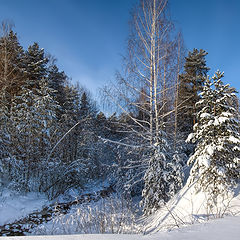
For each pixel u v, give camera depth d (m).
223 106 5.50
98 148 13.60
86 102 16.62
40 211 7.40
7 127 8.98
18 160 8.74
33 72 16.08
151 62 7.38
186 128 12.36
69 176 10.05
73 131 11.60
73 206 8.37
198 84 11.08
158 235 2.30
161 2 7.40
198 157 5.29
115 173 10.98
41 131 9.55
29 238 2.32
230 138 5.04
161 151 7.04
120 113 8.26
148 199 6.59
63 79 19.55
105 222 5.34
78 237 2.33
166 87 7.52
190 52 13.16
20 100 11.72
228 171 5.14
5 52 13.70
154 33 7.43
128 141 8.63
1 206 7.01
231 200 4.60
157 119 7.27
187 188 6.20
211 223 2.67
